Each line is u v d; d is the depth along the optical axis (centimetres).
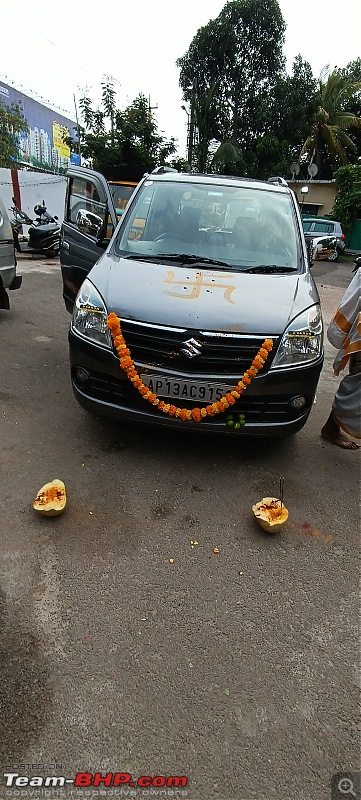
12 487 293
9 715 171
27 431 358
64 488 280
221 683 188
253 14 2417
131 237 378
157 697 180
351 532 280
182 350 282
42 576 230
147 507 284
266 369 291
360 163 2517
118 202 1186
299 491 313
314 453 361
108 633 204
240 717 176
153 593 226
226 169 2416
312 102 2531
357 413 337
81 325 312
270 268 354
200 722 173
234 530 272
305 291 332
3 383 439
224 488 308
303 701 184
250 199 413
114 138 1811
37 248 1233
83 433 360
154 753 163
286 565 251
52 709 174
